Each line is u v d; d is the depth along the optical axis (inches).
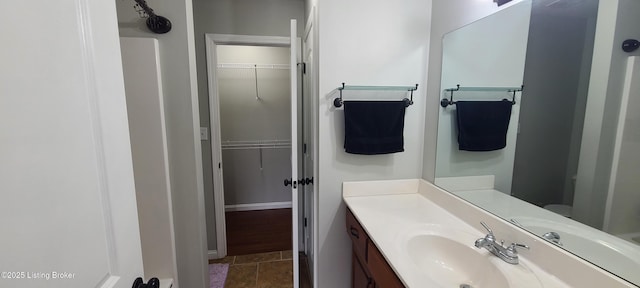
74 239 18.2
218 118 89.1
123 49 51.3
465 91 49.6
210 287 77.0
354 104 57.3
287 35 88.6
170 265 57.9
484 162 45.4
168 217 56.7
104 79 22.0
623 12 26.2
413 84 61.1
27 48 15.0
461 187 50.7
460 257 39.9
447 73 54.5
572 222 31.6
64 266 17.3
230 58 125.8
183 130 57.5
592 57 29.3
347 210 59.9
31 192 15.1
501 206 41.9
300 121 93.0
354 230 54.2
